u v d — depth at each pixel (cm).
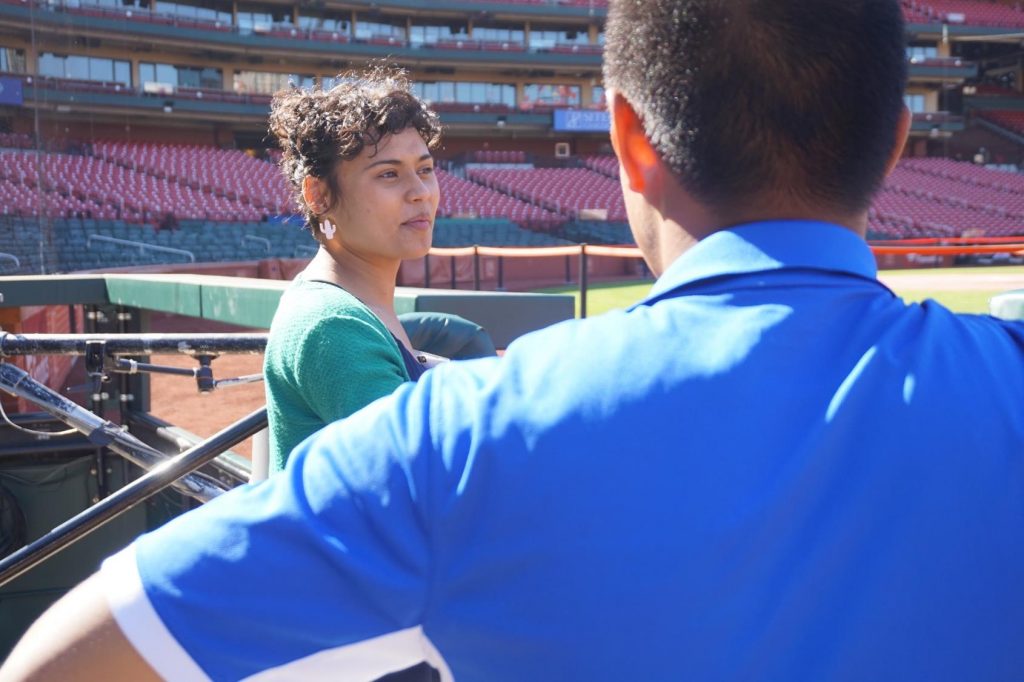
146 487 160
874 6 64
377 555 59
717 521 58
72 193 2245
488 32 3641
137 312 327
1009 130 4078
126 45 3022
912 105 3947
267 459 170
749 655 57
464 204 2892
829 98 63
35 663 61
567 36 3716
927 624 58
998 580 59
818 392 62
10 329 479
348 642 60
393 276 145
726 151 65
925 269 2253
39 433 218
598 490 59
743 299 65
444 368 68
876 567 59
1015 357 67
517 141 3581
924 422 61
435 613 59
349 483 61
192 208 2439
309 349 111
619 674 57
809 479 59
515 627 58
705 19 64
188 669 59
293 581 59
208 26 2986
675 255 71
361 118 131
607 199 3102
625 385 61
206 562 59
